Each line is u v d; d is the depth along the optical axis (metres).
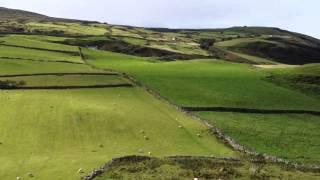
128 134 57.34
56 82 90.19
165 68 124.62
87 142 53.59
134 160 46.25
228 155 50.78
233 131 65.62
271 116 79.88
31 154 48.56
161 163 45.47
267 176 43.12
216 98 88.19
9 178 41.25
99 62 137.62
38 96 77.62
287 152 57.84
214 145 54.84
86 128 59.06
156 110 71.88
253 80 109.31
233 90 96.81
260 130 67.94
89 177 41.19
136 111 69.75
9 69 104.19
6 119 61.97
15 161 46.00
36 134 55.84
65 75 96.50
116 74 101.06
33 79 91.75
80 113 65.62
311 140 65.19
